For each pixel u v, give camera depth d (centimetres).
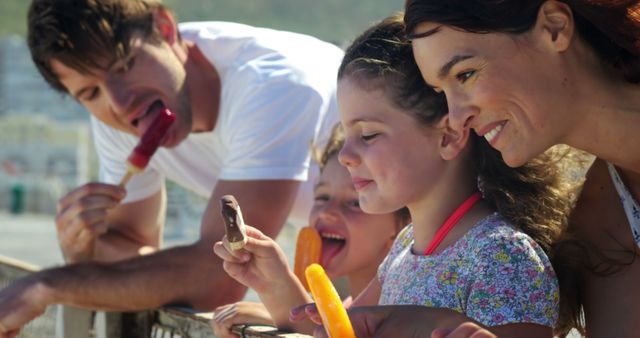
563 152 422
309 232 531
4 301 548
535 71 349
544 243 399
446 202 412
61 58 591
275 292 421
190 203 2012
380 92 411
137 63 602
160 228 704
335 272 543
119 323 560
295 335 396
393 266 434
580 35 355
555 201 407
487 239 381
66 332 612
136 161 583
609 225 398
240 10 7988
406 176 407
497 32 346
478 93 351
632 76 357
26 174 4791
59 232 596
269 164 584
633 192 388
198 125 638
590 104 357
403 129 408
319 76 614
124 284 546
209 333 475
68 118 6153
